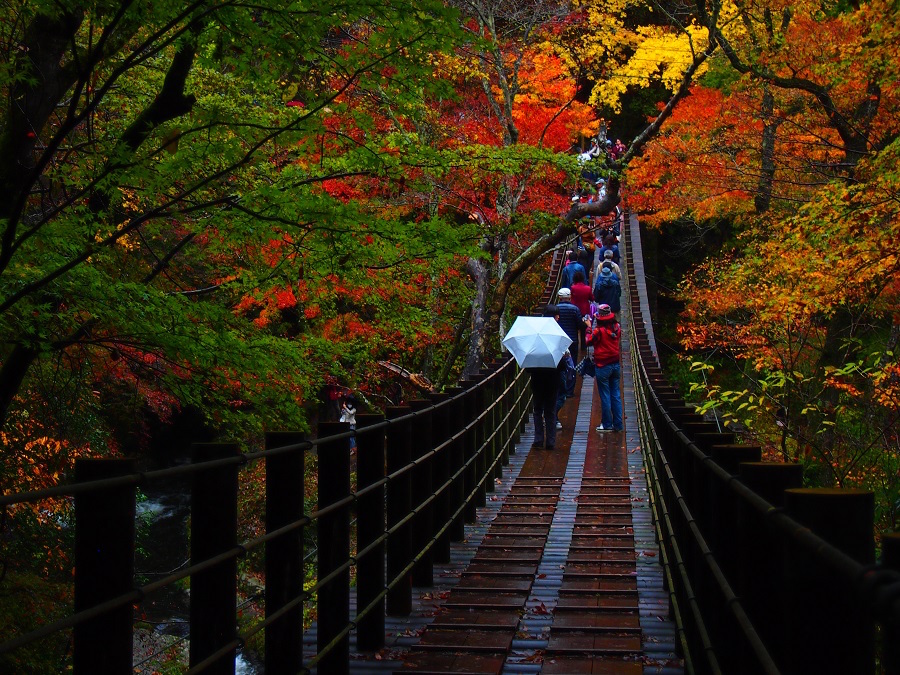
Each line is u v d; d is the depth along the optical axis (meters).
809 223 9.41
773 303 10.17
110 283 6.79
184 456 24.95
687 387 23.27
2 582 8.59
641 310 20.77
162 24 6.12
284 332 12.85
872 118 13.49
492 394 11.01
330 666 4.75
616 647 5.30
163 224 7.62
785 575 2.04
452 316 18.78
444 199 14.47
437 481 7.44
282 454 4.05
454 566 7.44
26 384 9.41
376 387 19.22
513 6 16.77
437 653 5.29
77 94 5.71
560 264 25.33
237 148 6.54
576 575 6.97
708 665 3.96
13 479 9.54
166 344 7.01
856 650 1.95
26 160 7.30
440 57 14.94
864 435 11.20
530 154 10.21
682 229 31.41
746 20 14.45
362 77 6.32
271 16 5.78
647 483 10.01
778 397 11.90
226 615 3.29
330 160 7.63
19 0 6.86
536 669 5.02
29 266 6.87
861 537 1.97
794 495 2.01
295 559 4.03
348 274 7.88
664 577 6.67
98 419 11.68
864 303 11.69
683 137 16.58
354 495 4.89
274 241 7.69
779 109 15.55
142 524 17.52
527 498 10.17
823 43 12.80
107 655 2.52
